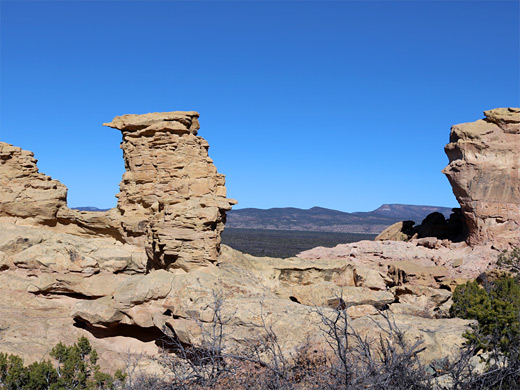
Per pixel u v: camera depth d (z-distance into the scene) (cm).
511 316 1775
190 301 2089
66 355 1866
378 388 980
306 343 1712
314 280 2820
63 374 1783
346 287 2462
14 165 3102
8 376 1695
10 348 2133
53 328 2428
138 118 2917
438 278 3753
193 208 2386
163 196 2800
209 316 1955
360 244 4344
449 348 1691
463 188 4197
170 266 2367
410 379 1008
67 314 2616
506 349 1415
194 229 2339
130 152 2966
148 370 1988
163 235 2352
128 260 2758
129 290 2262
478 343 1627
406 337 1684
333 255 4200
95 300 2373
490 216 4084
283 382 1152
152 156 2878
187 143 2833
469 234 4228
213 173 2883
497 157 4122
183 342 1961
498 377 1111
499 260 3628
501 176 4094
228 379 1214
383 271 3853
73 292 2697
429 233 4738
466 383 1096
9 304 2606
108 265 2727
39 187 3131
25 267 2720
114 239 3083
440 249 4278
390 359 1084
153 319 2173
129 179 2977
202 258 2325
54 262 2697
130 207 2958
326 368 1237
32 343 2247
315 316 1917
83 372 1802
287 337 1822
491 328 1778
